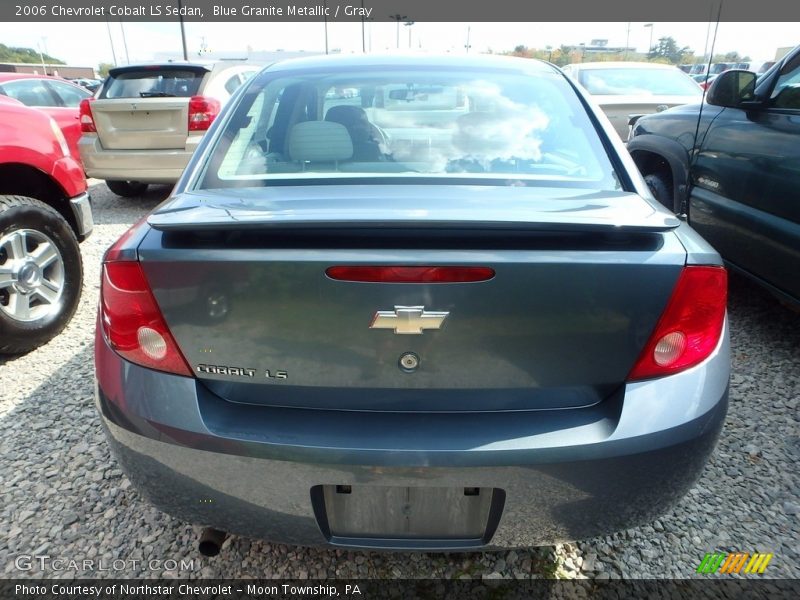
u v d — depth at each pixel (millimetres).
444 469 1360
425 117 2045
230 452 1392
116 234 5516
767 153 3027
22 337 3080
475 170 1843
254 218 1329
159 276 1380
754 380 2904
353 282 1317
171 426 1411
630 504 1458
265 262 1325
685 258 1379
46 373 3004
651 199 1697
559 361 1379
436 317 1329
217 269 1345
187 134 6090
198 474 1437
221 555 1911
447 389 1396
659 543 1952
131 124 6117
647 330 1376
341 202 1514
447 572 1852
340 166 1872
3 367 3061
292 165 1884
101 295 1543
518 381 1391
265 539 1537
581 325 1353
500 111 2078
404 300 1322
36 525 2016
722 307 1456
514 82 2238
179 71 6301
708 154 3596
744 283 4102
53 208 3473
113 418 1483
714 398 1451
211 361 1414
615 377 1406
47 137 3426
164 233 1426
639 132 4613
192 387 1425
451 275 1308
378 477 1379
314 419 1412
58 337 3402
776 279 3041
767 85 3162
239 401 1446
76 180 3605
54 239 3256
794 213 2832
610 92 8164
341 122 2012
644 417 1387
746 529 2006
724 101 3369
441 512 1459
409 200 1533
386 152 1915
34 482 2217
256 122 2047
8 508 2086
